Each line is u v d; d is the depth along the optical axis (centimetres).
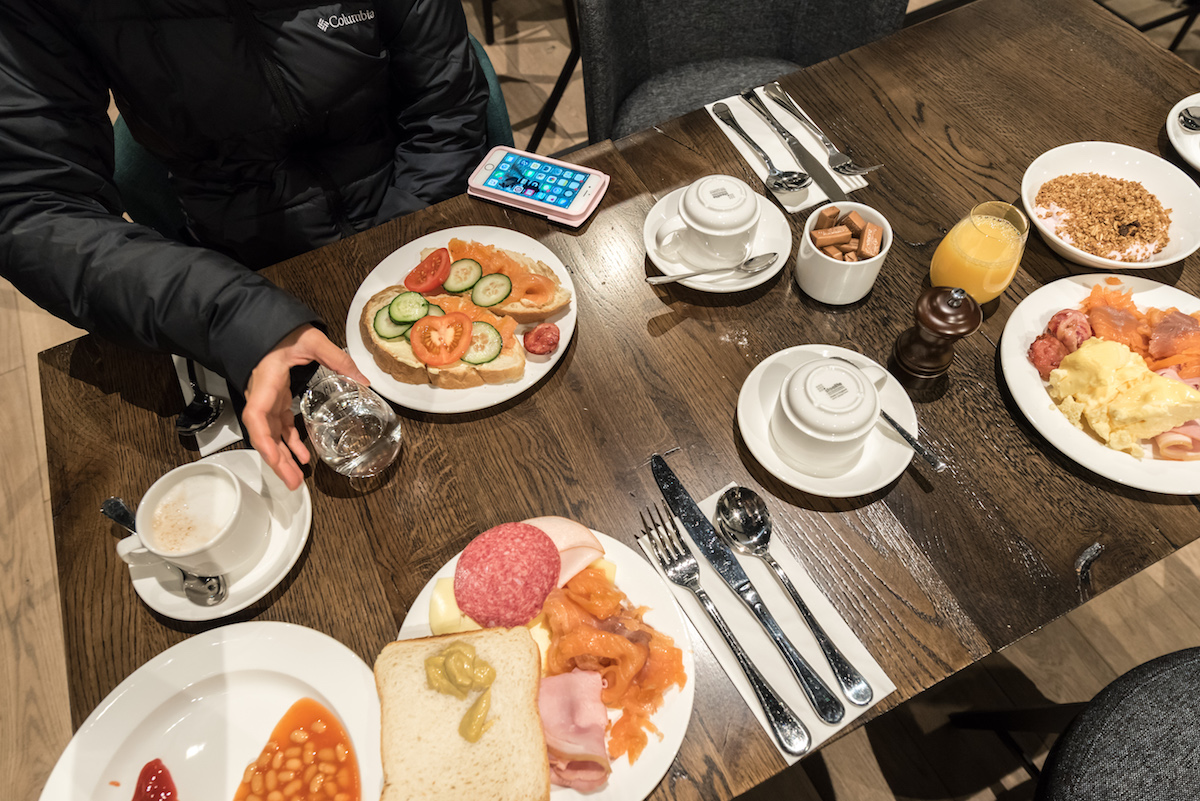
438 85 153
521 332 114
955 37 151
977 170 131
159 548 86
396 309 109
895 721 163
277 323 101
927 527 94
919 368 105
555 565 83
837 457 93
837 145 135
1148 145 133
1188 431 94
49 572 198
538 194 127
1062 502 95
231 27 126
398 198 156
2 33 110
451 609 86
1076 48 149
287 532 97
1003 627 87
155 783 80
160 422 108
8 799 166
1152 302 109
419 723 76
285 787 80
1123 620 175
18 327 249
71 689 87
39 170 114
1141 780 101
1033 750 158
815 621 86
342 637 90
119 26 120
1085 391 99
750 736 80
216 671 84
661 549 93
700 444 103
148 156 152
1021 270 118
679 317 115
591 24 162
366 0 136
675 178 131
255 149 143
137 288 104
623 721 79
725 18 192
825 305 115
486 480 101
